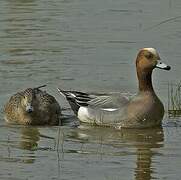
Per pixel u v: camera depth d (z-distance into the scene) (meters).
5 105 16.89
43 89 17.97
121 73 19.11
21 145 14.43
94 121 16.09
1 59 20.12
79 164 13.20
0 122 16.44
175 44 21.38
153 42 21.59
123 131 15.59
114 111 15.94
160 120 15.84
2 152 13.95
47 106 16.33
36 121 16.17
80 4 26.11
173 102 16.77
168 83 18.44
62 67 19.50
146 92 15.85
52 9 25.41
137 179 12.41
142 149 14.16
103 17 24.28
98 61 19.95
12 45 21.34
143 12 24.80
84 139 14.90
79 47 21.17
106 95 16.34
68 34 22.44
